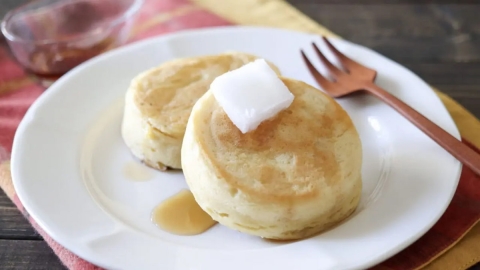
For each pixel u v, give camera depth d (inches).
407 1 21.7
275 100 14.0
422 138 15.1
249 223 13.5
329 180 13.5
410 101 16.2
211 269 12.8
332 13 21.3
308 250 13.0
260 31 18.4
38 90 17.9
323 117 14.4
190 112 15.4
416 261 13.3
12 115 16.9
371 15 21.1
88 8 20.6
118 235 13.5
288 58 18.0
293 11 20.6
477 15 20.9
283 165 13.6
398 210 13.7
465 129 16.0
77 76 16.9
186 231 14.0
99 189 14.9
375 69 17.3
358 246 13.0
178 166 15.4
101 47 19.1
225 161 13.6
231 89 14.1
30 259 13.8
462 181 14.7
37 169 14.7
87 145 15.9
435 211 13.5
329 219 13.6
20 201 14.2
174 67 16.1
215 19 20.3
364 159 15.4
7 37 18.3
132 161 15.7
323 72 17.6
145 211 14.5
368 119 16.2
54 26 20.1
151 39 18.2
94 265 13.3
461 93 17.6
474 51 19.2
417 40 19.8
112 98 16.9
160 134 15.1
